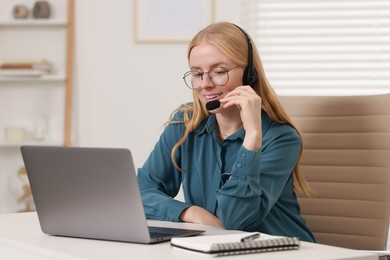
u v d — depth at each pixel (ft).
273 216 7.74
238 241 5.44
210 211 7.93
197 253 5.32
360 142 8.95
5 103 16.16
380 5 14.24
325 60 14.43
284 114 7.95
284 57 14.61
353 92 14.28
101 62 15.69
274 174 7.43
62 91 16.03
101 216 6.01
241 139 7.78
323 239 9.00
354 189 8.89
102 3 15.61
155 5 15.37
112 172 5.82
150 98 15.52
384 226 8.70
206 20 15.19
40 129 15.79
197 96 8.11
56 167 6.17
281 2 14.67
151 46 15.47
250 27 14.83
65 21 15.61
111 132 15.70
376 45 14.25
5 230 6.75
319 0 14.51
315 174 9.10
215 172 7.90
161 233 6.23
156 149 8.57
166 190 8.52
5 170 16.11
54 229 6.36
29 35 16.10
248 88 7.15
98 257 5.25
